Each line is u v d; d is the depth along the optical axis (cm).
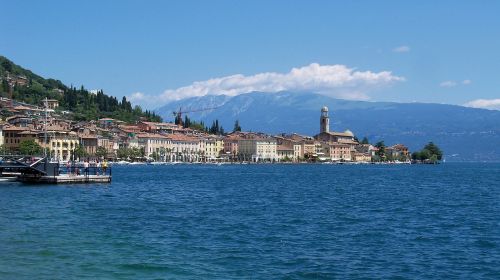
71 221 6888
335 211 8550
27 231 6000
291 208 8981
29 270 4256
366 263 4672
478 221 7431
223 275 4212
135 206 8931
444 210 8856
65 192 11069
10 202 8988
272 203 9900
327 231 6381
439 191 13688
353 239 5838
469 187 15562
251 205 9469
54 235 5778
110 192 11631
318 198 11144
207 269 4388
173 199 10562
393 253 5094
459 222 7312
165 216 7631
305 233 6209
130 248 5153
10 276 4088
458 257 4947
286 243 5544
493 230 6581
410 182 18450
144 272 4266
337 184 16750
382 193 12812
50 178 12750
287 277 4178
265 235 6025
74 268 4341
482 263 4719
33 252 4875
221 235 5991
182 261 4644
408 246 5456
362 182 18162
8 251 4900
